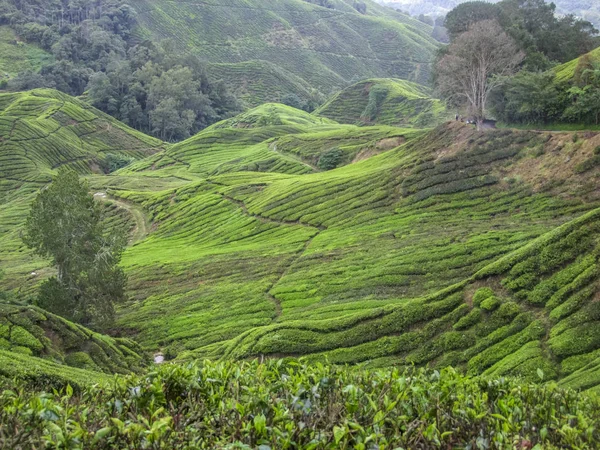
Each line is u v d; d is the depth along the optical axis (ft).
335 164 412.98
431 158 270.87
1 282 283.38
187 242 315.58
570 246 129.80
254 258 250.37
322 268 212.23
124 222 384.88
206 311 204.23
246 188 370.73
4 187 499.10
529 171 225.97
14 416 38.17
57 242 191.52
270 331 150.20
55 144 580.71
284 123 636.48
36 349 139.85
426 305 136.36
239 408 37.91
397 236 221.66
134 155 643.45
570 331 111.24
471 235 197.88
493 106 306.35
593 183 199.21
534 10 384.68
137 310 220.02
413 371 50.31
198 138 606.14
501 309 125.39
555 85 264.72
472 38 282.15
